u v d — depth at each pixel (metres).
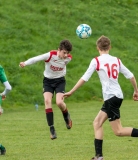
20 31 72.69
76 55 70.12
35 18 77.75
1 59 63.72
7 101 53.72
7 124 36.16
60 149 24.47
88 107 50.25
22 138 28.81
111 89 19.17
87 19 81.44
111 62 19.50
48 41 71.94
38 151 23.86
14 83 58.19
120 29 81.69
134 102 55.47
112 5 88.94
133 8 90.31
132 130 19.38
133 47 77.31
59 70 24.64
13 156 22.23
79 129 32.75
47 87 24.89
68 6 83.94
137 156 22.03
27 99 55.69
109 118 19.28
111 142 26.61
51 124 24.05
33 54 66.81
